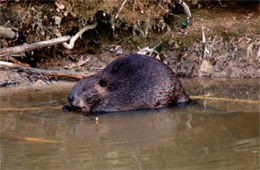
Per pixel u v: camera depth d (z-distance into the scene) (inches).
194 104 411.5
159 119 370.9
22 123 361.4
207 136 320.8
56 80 502.6
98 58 538.3
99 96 405.4
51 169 267.7
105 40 552.7
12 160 282.7
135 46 545.6
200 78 512.4
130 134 331.9
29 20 526.9
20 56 521.0
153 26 553.0
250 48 520.4
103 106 406.0
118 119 377.1
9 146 308.2
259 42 520.7
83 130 343.3
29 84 490.0
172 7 563.2
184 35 543.2
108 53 542.0
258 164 268.7
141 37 550.3
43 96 442.9
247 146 298.5
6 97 440.5
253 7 574.6
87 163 276.1
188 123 354.6
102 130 343.6
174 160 277.6
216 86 473.1
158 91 409.4
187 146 301.9
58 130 344.5
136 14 547.2
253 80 496.4
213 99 424.8
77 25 536.4
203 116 372.8
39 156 288.8
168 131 336.2
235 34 532.1
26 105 412.5
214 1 582.9
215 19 558.6
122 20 541.3
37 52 534.6
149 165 270.7
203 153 287.9
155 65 420.2
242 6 578.6
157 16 550.6
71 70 515.2
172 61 526.3
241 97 427.5
